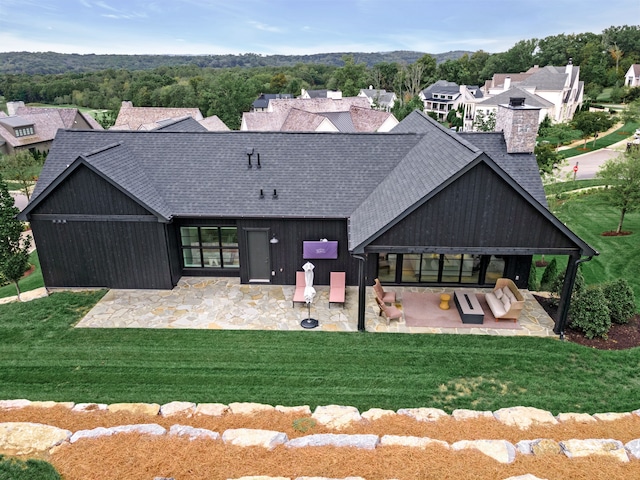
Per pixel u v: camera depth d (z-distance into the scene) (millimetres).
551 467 8102
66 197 16062
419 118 22125
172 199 17000
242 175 17672
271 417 9906
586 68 95250
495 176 13141
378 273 17703
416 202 13484
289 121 47688
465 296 15984
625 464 8188
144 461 8227
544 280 17469
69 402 10508
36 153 56375
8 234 17203
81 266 17125
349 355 13109
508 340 13930
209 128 52469
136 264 17062
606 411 10734
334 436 8891
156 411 10070
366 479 7762
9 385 11727
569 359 12906
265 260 17672
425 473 7898
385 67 132000
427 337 14102
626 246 22672
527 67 120188
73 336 14133
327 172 17734
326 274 17703
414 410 10164
